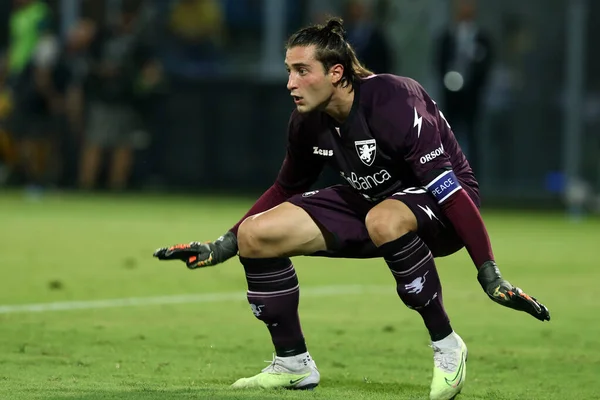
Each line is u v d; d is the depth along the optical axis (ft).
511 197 224.12
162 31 229.25
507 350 66.95
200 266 55.01
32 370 57.57
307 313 80.28
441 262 117.08
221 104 215.92
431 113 52.90
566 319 79.20
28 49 207.31
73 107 213.46
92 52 203.82
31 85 207.72
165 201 192.85
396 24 219.61
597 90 227.40
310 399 50.62
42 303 82.17
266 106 214.69
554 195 226.17
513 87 225.97
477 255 50.93
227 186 216.74
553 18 227.61
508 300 49.26
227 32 231.09
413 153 51.31
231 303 84.02
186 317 77.10
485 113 224.53
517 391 55.52
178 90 215.10
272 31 221.25
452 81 181.57
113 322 74.33
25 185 227.20
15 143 208.85
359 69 53.11
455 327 75.36
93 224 150.00
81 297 85.76
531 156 226.79
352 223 54.65
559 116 226.99
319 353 64.80
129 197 200.75
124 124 207.10
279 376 54.13
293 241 53.67
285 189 57.67
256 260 53.62
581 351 66.80
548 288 96.37
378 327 74.23
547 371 60.75
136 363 60.49
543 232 154.81
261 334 70.69
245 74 228.22
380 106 51.93
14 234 134.92
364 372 59.52
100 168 221.46
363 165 53.26
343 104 52.60
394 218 50.93
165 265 107.34
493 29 227.81
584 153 224.74
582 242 140.15
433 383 51.57
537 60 227.61
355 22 171.12
